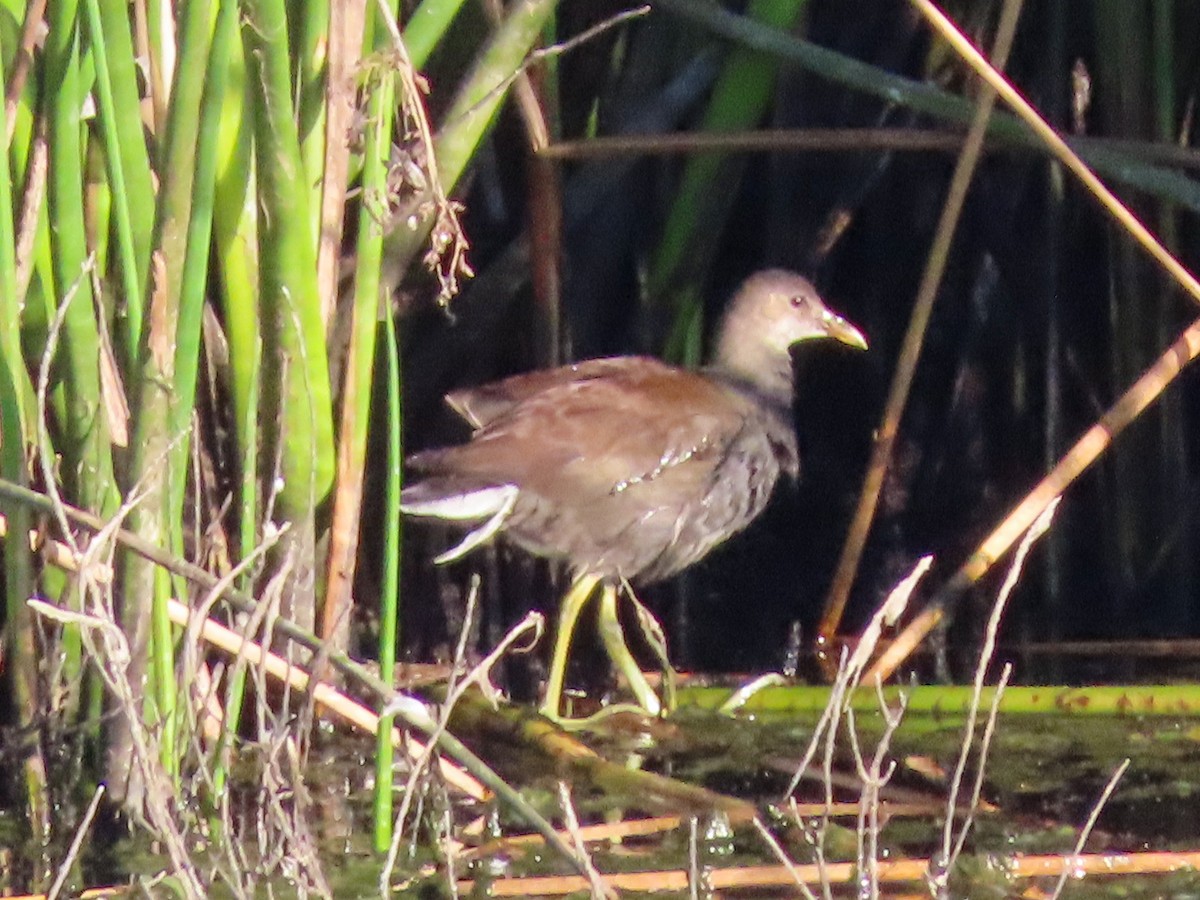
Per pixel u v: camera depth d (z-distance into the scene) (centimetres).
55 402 787
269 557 845
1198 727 892
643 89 1085
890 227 1154
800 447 1199
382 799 725
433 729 650
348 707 808
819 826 777
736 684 986
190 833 725
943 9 1103
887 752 873
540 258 1021
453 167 904
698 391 1000
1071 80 1098
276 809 662
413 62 865
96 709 769
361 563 1024
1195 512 1098
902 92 973
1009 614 1113
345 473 841
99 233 788
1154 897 700
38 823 763
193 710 760
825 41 1123
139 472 735
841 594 1047
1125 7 1026
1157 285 1062
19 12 763
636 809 799
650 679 998
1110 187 1068
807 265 1141
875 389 1172
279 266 808
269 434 844
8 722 830
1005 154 1121
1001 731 898
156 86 786
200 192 716
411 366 1059
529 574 1067
